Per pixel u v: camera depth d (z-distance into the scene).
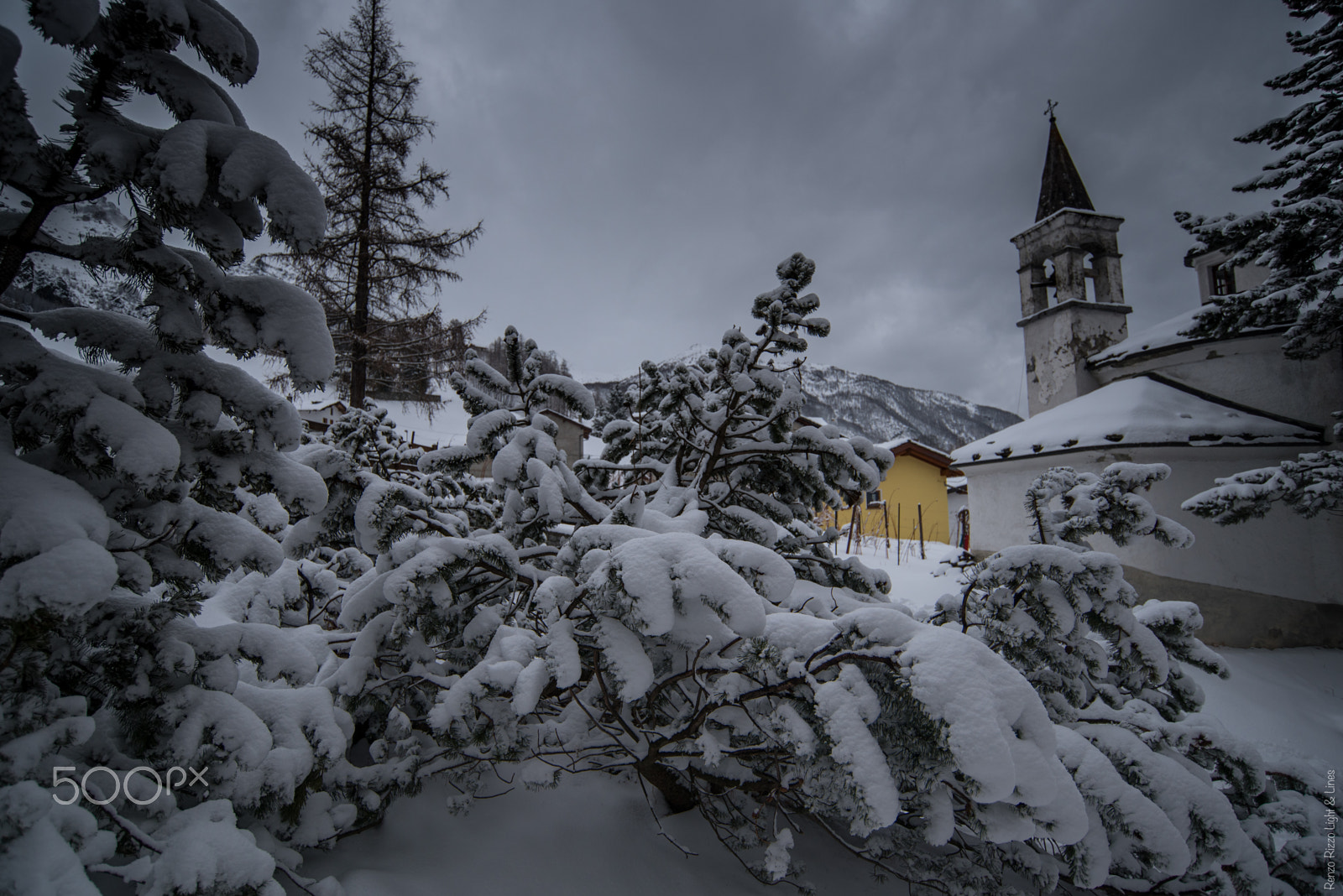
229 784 1.40
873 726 1.38
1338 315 6.89
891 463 3.32
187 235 1.37
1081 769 1.61
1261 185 7.60
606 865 1.90
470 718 1.70
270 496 1.78
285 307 1.50
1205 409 9.00
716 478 3.60
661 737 1.95
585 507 2.58
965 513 15.80
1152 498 8.77
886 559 13.41
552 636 1.57
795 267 3.40
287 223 1.34
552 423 3.00
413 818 2.02
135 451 1.24
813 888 1.88
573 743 1.99
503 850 1.90
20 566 0.98
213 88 1.47
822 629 1.51
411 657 2.05
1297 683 7.08
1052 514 2.78
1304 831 2.12
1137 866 1.64
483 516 3.49
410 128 11.66
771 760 1.79
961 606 2.32
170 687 1.47
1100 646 2.10
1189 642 2.33
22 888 0.92
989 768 1.12
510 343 3.11
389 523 2.04
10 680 1.17
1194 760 2.10
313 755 1.57
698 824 2.23
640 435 3.93
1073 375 11.98
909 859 1.93
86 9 1.16
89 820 1.10
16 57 1.22
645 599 1.32
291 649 1.64
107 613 1.43
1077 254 12.38
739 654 1.53
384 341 10.75
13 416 1.35
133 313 1.65
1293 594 7.96
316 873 1.67
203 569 1.60
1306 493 6.52
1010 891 1.81
